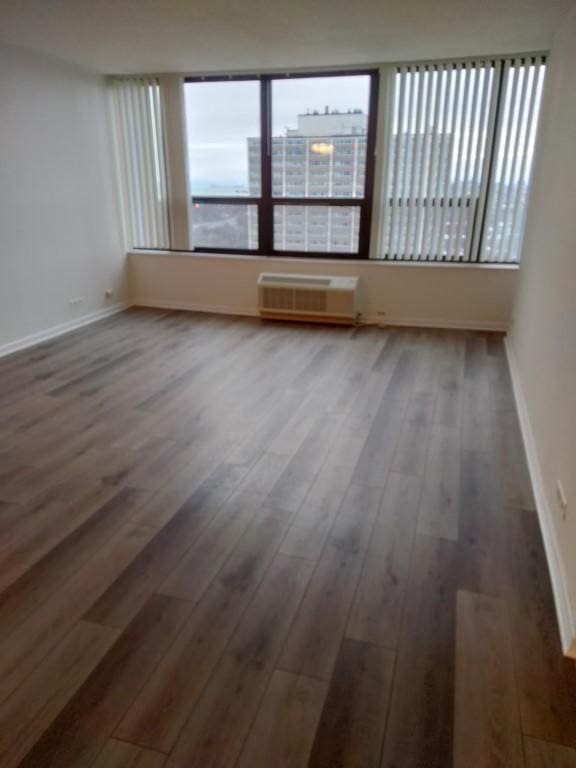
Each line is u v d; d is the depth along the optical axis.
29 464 2.79
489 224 5.00
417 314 5.40
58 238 5.00
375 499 2.50
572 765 1.36
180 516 2.37
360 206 5.34
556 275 2.78
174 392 3.74
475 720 1.47
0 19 3.53
